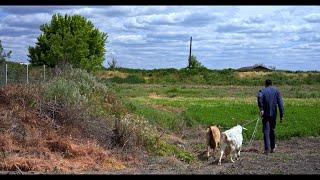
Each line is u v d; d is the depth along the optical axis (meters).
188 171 14.48
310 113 33.34
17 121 16.34
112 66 94.12
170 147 18.39
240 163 16.09
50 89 18.58
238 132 16.62
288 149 19.97
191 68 97.69
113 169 14.72
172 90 61.69
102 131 17.41
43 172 13.66
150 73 92.56
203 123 28.27
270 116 18.20
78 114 17.58
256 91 65.81
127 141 17.00
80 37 57.84
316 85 82.75
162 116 25.95
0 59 22.09
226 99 50.19
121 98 25.41
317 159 16.81
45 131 16.42
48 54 54.16
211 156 18.09
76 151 15.33
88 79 23.53
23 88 18.31
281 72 98.38
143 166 15.45
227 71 95.56
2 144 14.98
